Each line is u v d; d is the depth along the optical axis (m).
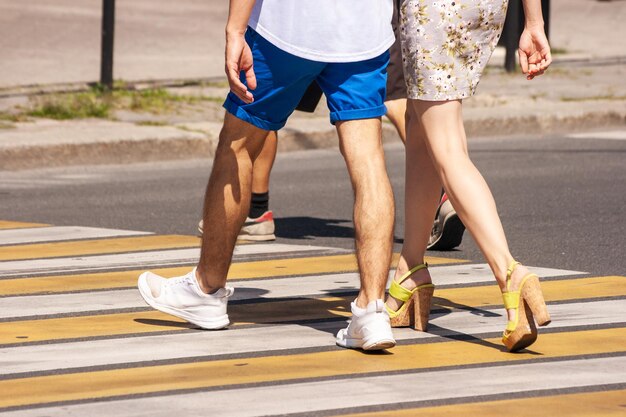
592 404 6.45
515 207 14.23
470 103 24.23
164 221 13.30
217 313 8.14
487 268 10.36
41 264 10.56
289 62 7.56
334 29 7.52
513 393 6.65
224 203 7.98
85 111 21.23
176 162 19.20
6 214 13.82
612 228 12.73
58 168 18.31
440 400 6.51
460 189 7.59
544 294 9.27
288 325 8.30
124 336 7.98
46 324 8.31
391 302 8.23
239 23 7.46
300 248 11.48
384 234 7.53
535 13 7.94
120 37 32.91
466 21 7.55
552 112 23.16
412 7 7.63
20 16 34.78
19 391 6.68
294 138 20.55
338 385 6.80
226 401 6.47
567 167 17.83
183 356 7.45
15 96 22.52
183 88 24.64
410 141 8.10
